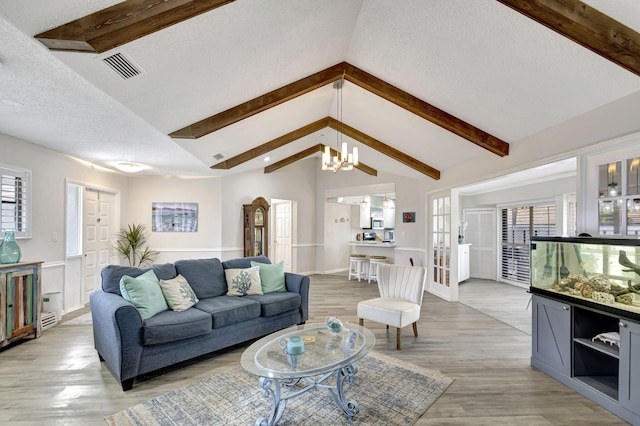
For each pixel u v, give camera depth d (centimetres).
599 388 239
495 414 220
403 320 340
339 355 225
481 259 788
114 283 303
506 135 384
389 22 288
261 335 354
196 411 221
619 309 218
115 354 249
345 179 829
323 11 260
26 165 393
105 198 582
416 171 628
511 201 688
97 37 179
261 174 757
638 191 240
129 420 210
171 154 454
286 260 841
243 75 304
